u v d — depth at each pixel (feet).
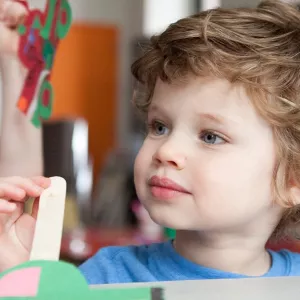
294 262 2.84
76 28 10.56
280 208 2.67
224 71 2.44
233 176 2.42
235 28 2.65
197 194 2.40
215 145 2.43
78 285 1.59
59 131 7.22
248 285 1.76
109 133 10.84
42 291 1.58
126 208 7.94
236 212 2.46
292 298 1.65
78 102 10.61
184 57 2.54
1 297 1.55
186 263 2.64
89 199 7.74
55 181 2.20
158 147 2.48
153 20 10.38
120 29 10.90
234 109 2.43
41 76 3.46
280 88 2.55
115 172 8.29
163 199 2.43
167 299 1.61
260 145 2.48
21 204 2.41
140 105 3.05
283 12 2.85
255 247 2.66
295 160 2.59
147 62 2.79
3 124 3.43
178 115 2.46
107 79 10.83
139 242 5.94
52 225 1.93
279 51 2.63
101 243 5.75
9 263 2.32
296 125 2.57
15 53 3.39
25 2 3.38
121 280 2.69
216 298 1.63
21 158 3.43
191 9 9.95
